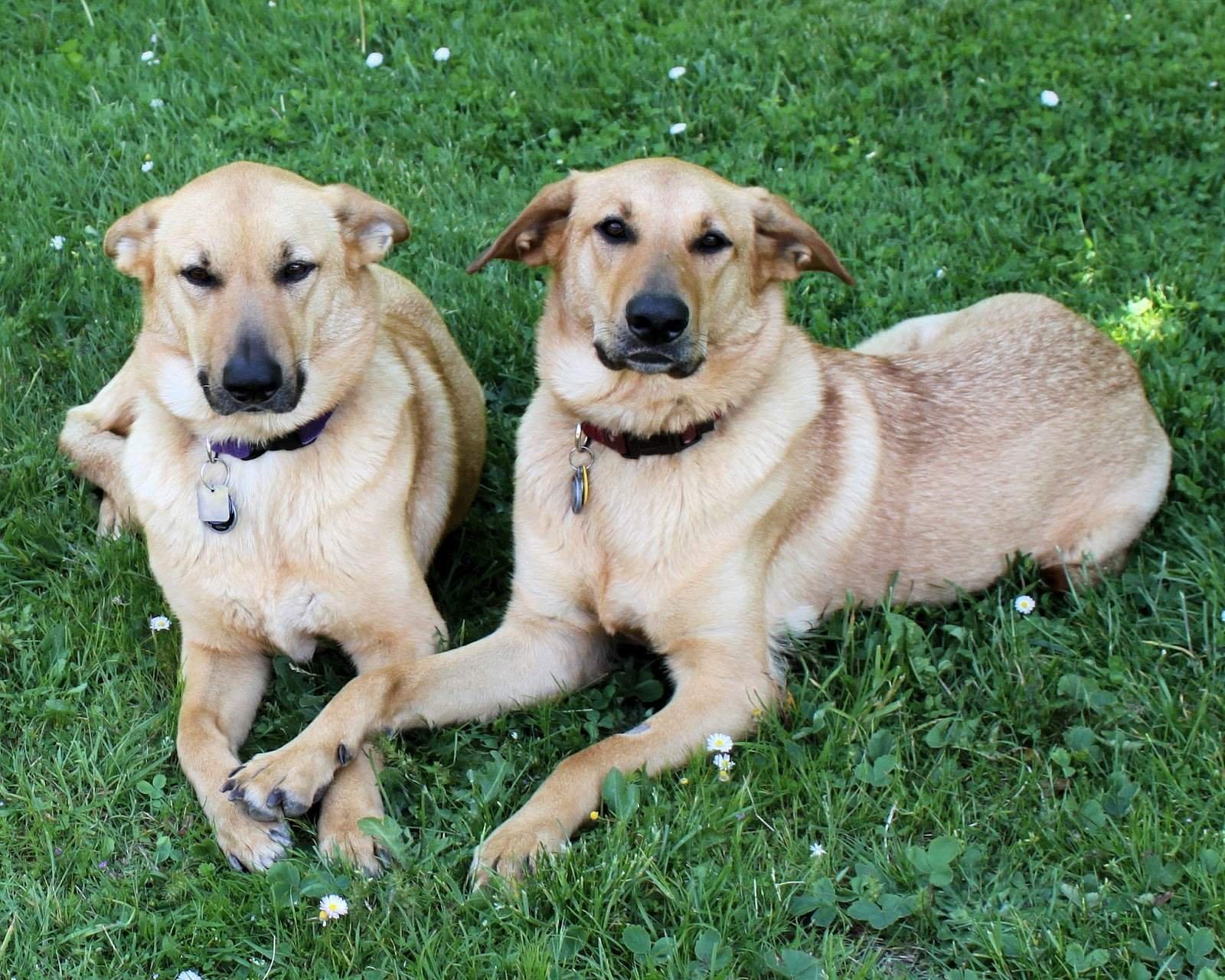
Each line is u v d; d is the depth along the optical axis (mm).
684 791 1749
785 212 1869
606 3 2861
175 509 1838
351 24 2736
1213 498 2055
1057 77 2639
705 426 1857
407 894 1653
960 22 2809
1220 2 2904
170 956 1633
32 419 2096
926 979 1645
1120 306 2268
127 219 1831
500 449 2143
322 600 1854
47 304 2213
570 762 1752
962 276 2314
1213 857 1682
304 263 1812
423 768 1769
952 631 1894
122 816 1735
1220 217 2408
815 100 2609
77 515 2006
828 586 1962
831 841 1713
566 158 2494
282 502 1837
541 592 1890
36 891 1666
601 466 1873
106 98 2588
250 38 2711
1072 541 2020
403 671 1813
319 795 1726
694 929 1643
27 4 2789
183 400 1829
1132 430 2043
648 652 1947
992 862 1719
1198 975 1607
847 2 2910
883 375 2012
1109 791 1754
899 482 1967
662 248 1804
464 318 2258
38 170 2416
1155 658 1893
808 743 1815
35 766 1758
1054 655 1892
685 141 2541
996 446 1994
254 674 1872
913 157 2512
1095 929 1649
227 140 2512
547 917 1662
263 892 1668
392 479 1874
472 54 2684
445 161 2479
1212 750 1784
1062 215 2432
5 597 1912
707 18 2814
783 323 1896
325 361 1837
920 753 1811
